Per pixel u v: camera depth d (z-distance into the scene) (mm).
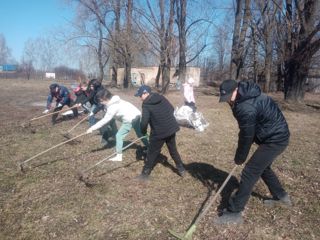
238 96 4250
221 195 5465
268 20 27203
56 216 4887
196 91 32344
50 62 60031
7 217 4883
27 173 6461
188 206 5133
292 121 13328
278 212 4957
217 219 4672
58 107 11203
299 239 4352
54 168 6707
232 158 7477
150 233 4465
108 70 51125
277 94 29094
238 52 25266
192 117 10555
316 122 13266
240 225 4602
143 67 46594
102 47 36719
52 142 8695
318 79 34094
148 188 5746
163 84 26516
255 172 4449
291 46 18594
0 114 13969
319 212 5004
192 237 4367
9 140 8922
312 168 6957
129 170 6555
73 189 5723
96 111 9508
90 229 4570
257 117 4293
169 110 5836
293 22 18359
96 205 5180
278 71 32688
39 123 11484
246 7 24406
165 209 5055
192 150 8047
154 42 25547
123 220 4770
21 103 18438
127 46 31078
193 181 6031
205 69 53250
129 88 32875
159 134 5781
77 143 8500
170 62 26312
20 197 5477
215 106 18109
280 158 7605
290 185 5992
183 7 25234
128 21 28328
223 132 10344
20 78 56844
